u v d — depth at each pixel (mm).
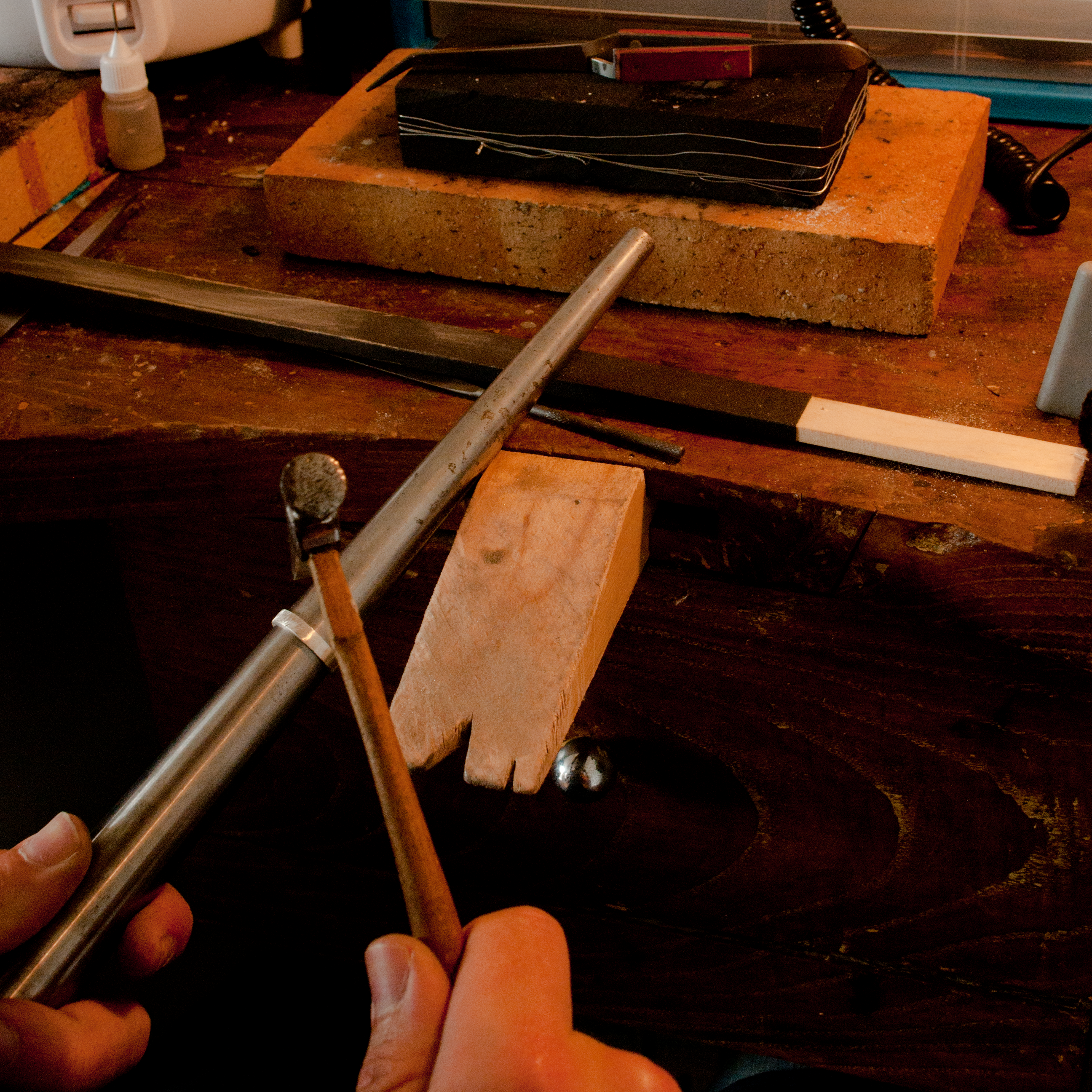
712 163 729
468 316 763
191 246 845
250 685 483
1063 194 845
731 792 711
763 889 744
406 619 705
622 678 688
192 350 724
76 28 950
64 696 1087
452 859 805
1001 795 647
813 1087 905
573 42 805
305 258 833
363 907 875
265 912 912
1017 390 670
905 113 846
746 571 620
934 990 747
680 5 1076
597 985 849
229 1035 1060
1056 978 707
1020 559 555
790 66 766
